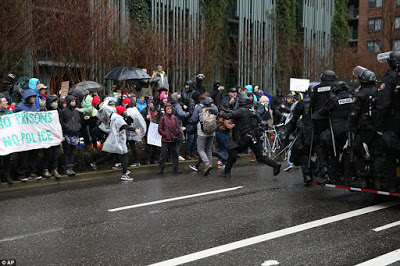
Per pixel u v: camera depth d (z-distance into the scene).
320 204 7.69
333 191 8.84
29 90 9.98
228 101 13.94
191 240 5.72
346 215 6.92
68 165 10.55
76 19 15.90
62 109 10.52
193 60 21.56
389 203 7.75
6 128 9.43
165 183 9.93
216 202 7.87
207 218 6.80
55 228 6.41
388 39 34.97
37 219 6.93
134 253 5.27
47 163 10.16
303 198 8.18
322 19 34.09
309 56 30.11
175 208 7.47
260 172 11.42
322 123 8.23
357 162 7.61
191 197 8.32
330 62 31.09
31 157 9.95
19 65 15.86
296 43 30.56
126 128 10.54
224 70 26.31
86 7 16.17
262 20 28.98
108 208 7.56
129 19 19.80
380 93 7.12
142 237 5.89
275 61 29.31
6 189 9.43
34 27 15.36
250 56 27.30
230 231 6.09
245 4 27.50
